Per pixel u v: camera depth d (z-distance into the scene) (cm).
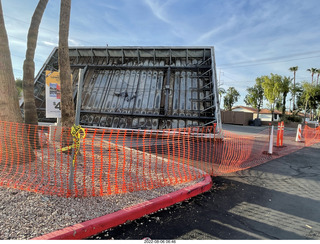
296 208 389
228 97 5878
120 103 1353
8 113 446
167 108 1262
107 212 312
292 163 775
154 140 1110
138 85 1389
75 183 379
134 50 1481
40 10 641
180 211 358
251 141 1303
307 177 600
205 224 319
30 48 637
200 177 507
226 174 593
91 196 357
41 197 334
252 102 4716
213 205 388
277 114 5316
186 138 1112
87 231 272
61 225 271
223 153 880
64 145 560
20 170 429
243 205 394
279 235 295
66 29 559
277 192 471
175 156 767
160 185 435
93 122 1325
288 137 1706
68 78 567
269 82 4066
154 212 350
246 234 295
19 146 449
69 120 566
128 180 447
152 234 286
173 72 1396
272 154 921
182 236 285
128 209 325
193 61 1428
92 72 1500
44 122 1377
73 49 1583
